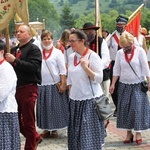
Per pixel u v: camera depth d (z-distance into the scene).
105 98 5.79
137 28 11.26
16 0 6.43
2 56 5.23
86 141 5.65
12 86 5.25
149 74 7.09
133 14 11.18
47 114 7.64
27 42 6.25
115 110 9.57
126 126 7.24
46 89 7.63
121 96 7.25
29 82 6.21
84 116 5.66
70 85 5.88
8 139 5.29
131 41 7.05
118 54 7.24
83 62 5.59
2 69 5.17
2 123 5.27
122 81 7.23
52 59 7.55
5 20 6.43
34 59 6.16
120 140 7.59
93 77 5.61
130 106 7.16
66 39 8.48
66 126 7.77
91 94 5.68
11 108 5.29
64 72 7.57
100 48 7.50
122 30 9.47
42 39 7.55
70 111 5.80
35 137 6.38
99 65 5.64
